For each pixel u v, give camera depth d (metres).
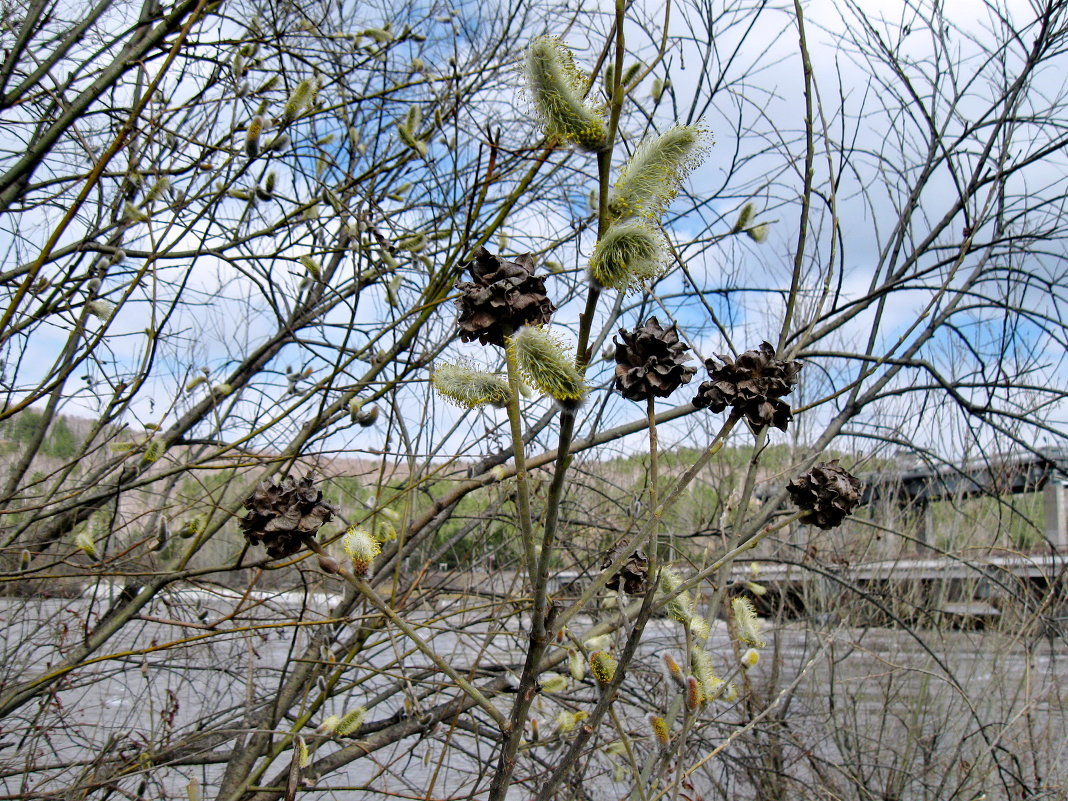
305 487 1.72
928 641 6.62
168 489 4.39
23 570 3.58
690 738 4.35
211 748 4.06
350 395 4.36
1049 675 5.98
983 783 5.48
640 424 3.71
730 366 1.73
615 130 1.50
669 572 2.12
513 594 4.82
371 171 4.62
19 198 4.15
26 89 3.84
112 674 4.34
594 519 5.50
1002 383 4.19
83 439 5.00
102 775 4.05
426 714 4.07
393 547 3.98
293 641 3.46
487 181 3.92
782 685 6.46
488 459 4.45
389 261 4.03
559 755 4.55
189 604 4.50
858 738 5.86
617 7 1.47
